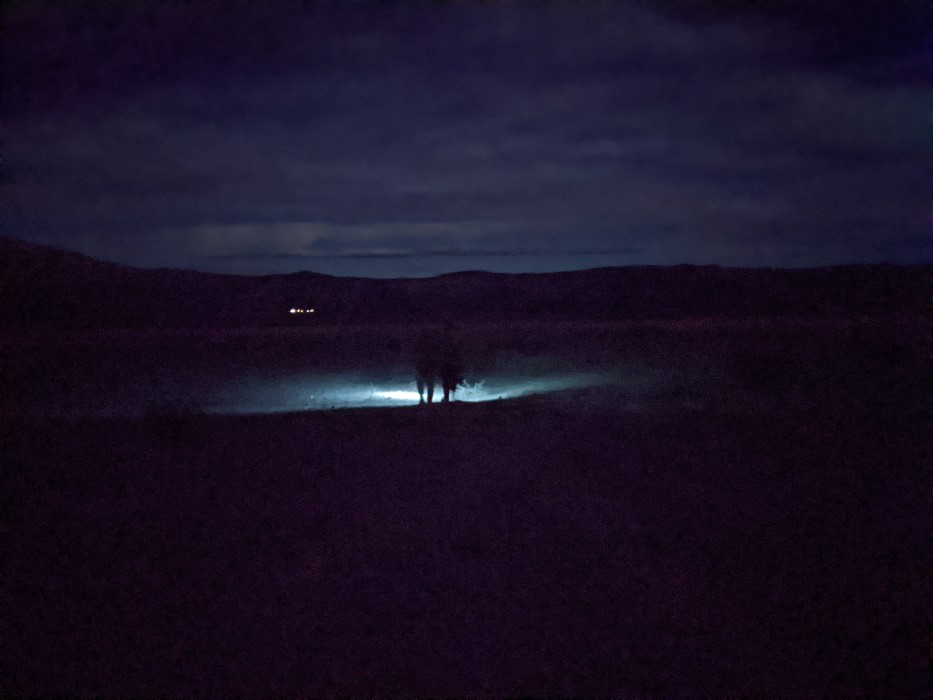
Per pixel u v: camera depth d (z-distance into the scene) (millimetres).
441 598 6785
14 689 5395
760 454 11906
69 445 13742
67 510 9703
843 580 7043
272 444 13586
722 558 7598
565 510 9172
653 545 7973
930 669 5441
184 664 5773
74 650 5992
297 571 7508
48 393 21125
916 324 37719
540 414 16141
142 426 15633
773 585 6953
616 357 28625
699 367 24484
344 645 6004
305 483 10828
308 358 32219
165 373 27016
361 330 56094
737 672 5484
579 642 5949
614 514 8992
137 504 9953
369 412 17219
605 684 5348
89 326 64250
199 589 7133
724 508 9164
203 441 14000
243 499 10078
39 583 7293
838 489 9898
